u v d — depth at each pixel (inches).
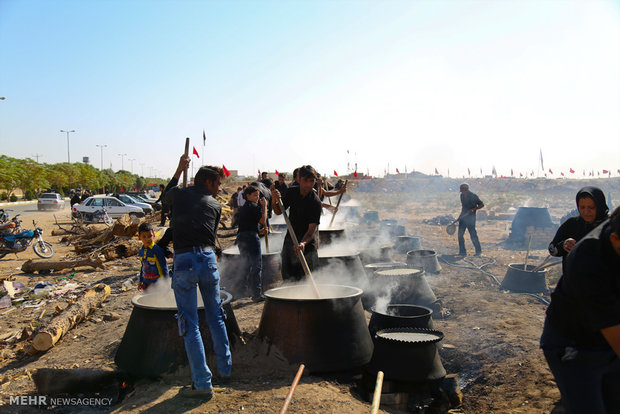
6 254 523.8
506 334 201.6
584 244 85.7
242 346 178.2
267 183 431.8
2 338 226.1
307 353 163.0
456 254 448.5
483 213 952.9
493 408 148.1
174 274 146.4
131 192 1550.2
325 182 398.0
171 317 160.2
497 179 2453.2
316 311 165.3
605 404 93.6
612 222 81.4
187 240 147.0
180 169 163.3
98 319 251.4
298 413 132.5
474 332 210.1
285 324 166.6
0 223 560.4
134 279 359.9
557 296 94.5
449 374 173.3
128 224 541.3
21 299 305.0
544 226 500.7
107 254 461.1
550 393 146.6
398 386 155.9
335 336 165.3
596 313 83.1
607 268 83.0
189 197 152.3
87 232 663.8
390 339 157.2
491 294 279.6
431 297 239.1
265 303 177.8
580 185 2223.2
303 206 208.2
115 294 313.3
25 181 2593.5
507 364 172.6
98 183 3614.7
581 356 90.3
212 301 152.1
